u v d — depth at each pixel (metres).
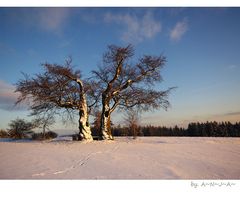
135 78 26.73
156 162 12.70
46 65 23.84
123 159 13.66
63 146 20.95
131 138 32.75
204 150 17.97
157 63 26.28
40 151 17.36
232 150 18.12
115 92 26.56
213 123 74.88
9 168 11.12
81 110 25.88
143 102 26.72
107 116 27.25
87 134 25.69
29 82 24.22
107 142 23.92
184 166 11.73
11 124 38.78
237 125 72.25
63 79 24.34
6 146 21.30
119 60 26.45
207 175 10.06
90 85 26.56
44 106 26.08
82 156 14.82
